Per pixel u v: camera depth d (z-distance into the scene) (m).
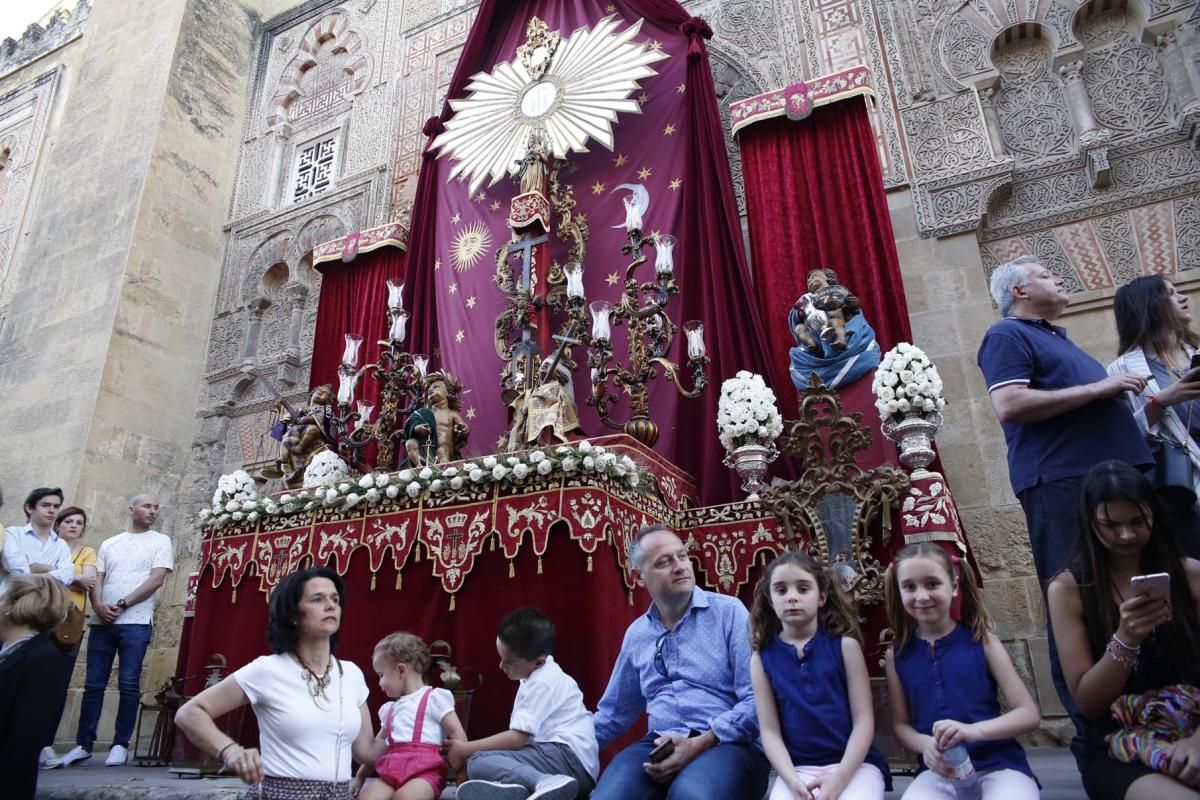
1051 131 6.59
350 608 4.36
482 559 4.07
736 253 6.30
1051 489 2.77
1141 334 3.02
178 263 9.80
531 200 6.48
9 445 8.88
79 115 10.88
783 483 4.52
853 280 6.05
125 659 5.71
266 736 2.59
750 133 6.75
